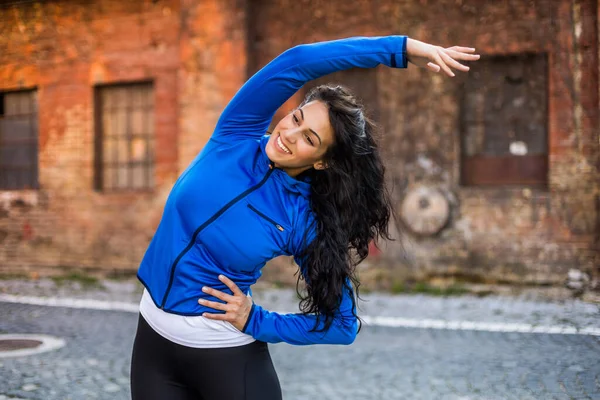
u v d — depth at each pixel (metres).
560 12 8.72
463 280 9.15
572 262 8.73
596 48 8.59
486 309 7.57
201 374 2.15
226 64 9.98
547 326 6.54
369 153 2.23
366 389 4.59
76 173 11.16
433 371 5.03
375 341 6.00
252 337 2.20
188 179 2.15
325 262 2.16
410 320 6.95
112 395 4.44
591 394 4.43
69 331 6.46
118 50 10.86
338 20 9.62
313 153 2.11
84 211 11.08
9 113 11.74
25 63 11.43
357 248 2.35
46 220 11.34
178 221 2.14
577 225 8.71
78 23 11.09
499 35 8.97
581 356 5.38
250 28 9.98
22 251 11.47
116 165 11.11
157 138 10.60
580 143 8.69
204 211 2.10
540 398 4.38
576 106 8.69
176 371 2.18
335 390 4.57
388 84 9.44
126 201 10.82
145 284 2.21
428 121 9.31
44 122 11.38
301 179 2.28
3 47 11.52
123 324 6.82
